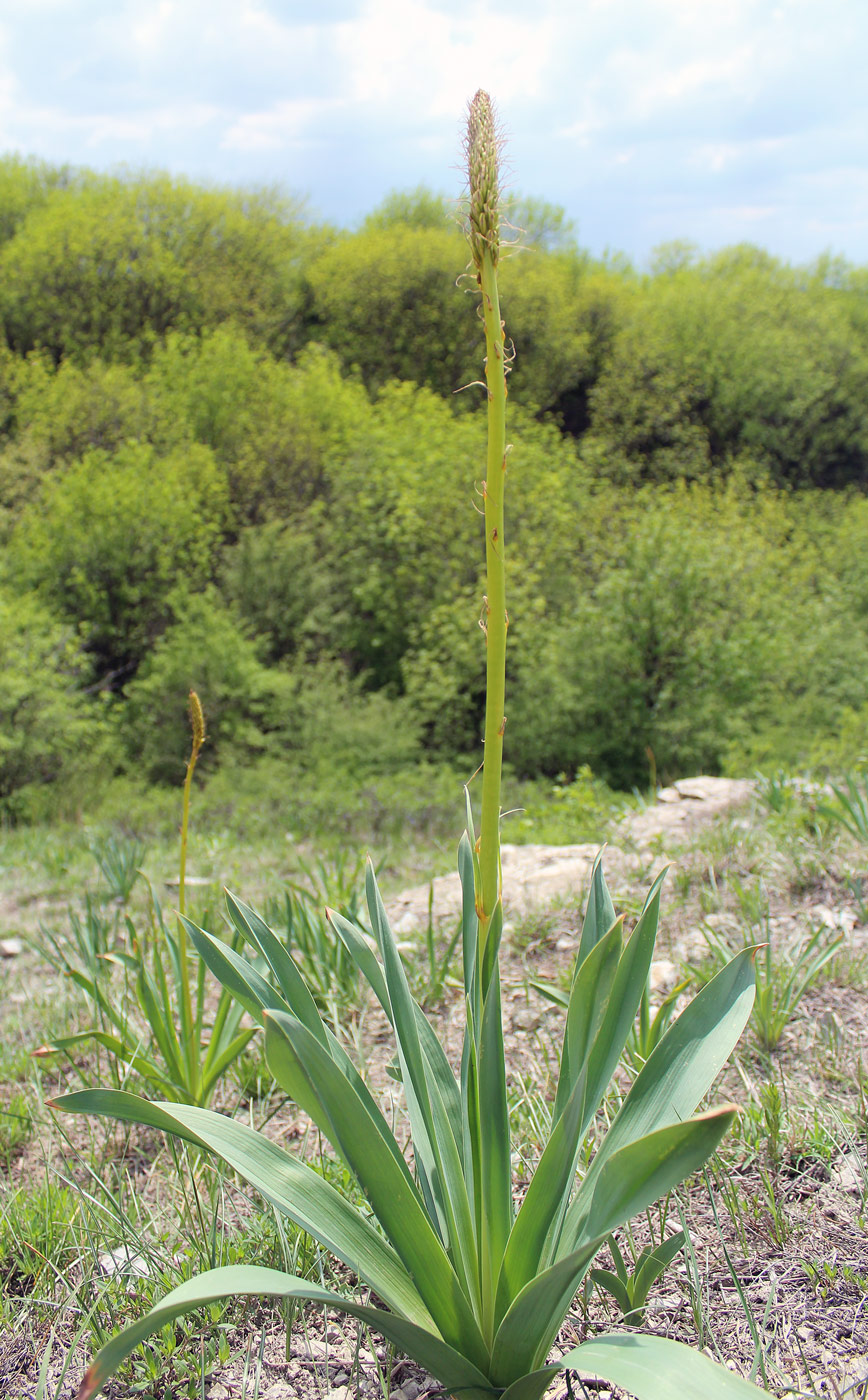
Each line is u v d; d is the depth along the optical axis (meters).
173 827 8.95
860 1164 2.02
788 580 17.73
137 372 23.58
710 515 18.16
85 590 15.16
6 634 11.90
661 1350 1.12
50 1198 2.22
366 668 17.62
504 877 4.93
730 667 13.37
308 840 8.58
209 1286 1.14
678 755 13.36
